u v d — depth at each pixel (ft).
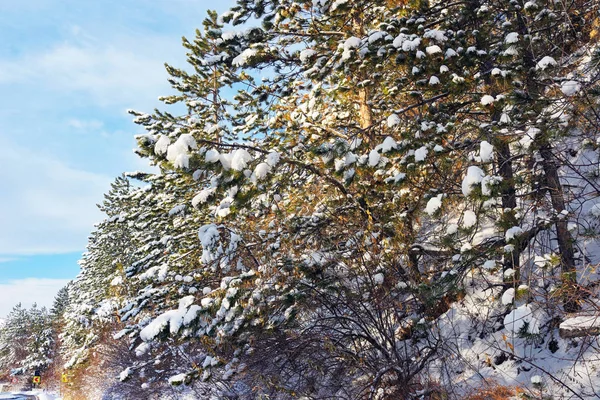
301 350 23.04
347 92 25.98
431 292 21.47
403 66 21.88
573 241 19.31
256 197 22.16
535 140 18.25
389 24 22.66
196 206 19.21
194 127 37.63
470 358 23.11
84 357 57.67
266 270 23.70
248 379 25.23
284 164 22.56
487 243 21.27
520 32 22.40
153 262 38.58
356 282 23.07
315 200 28.60
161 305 32.50
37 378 163.84
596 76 17.69
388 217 23.77
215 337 23.71
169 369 38.88
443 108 24.49
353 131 28.43
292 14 29.17
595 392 17.06
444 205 18.75
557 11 20.49
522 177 20.06
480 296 25.94
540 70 19.31
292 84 32.60
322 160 21.79
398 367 21.12
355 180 22.02
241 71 33.47
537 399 17.61
